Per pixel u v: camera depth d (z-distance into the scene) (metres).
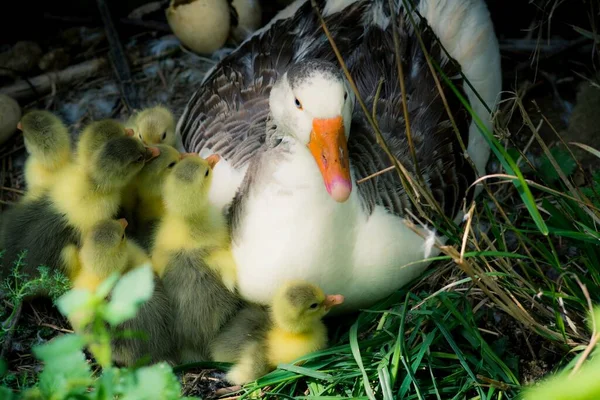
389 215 4.46
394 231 4.45
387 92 4.84
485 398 4.06
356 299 4.64
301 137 4.07
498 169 5.54
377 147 4.59
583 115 5.79
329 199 4.23
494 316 4.65
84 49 6.75
